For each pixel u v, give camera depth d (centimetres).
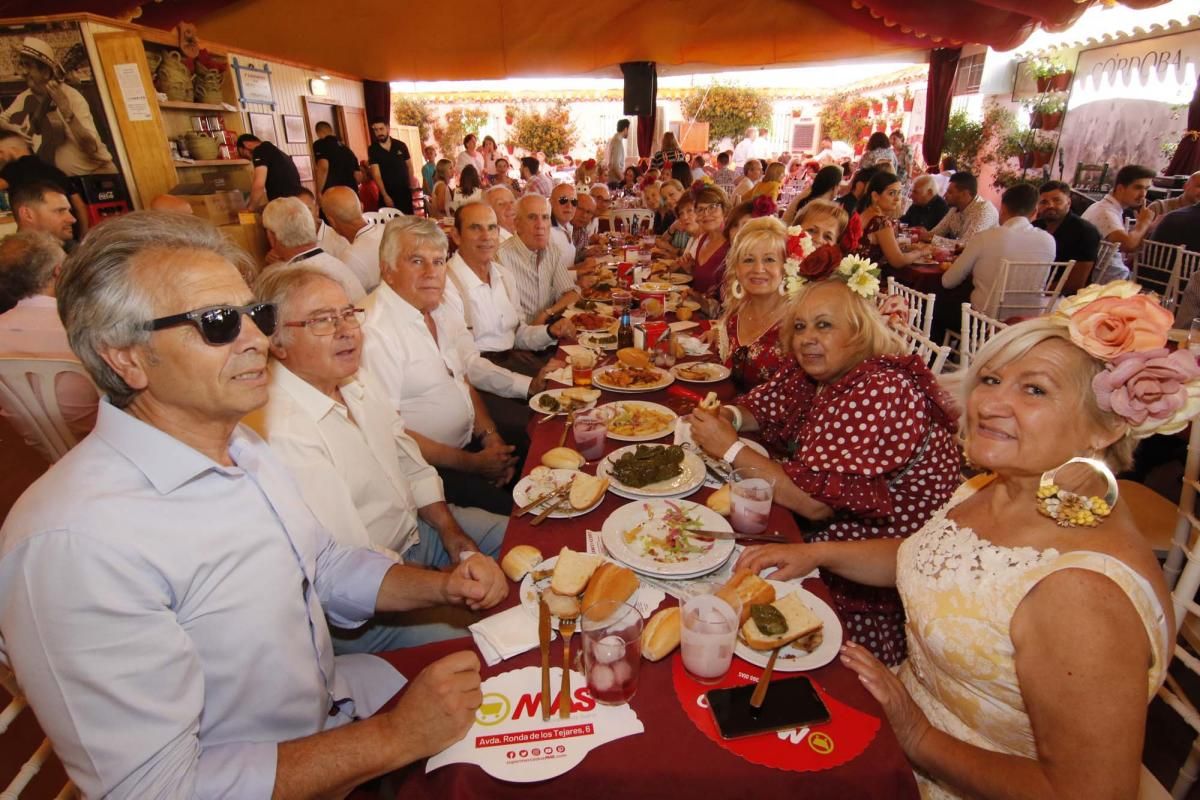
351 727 94
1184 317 385
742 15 758
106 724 85
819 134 1589
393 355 230
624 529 136
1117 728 82
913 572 113
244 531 104
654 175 831
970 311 294
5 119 477
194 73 565
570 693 97
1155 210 577
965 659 99
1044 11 536
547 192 865
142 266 89
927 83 1103
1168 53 661
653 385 230
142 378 95
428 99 1545
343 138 1013
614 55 867
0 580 83
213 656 101
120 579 87
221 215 533
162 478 94
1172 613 89
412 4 699
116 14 507
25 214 322
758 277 238
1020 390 94
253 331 98
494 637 107
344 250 433
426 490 201
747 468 149
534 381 254
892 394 144
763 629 105
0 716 94
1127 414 85
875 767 84
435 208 802
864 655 103
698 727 91
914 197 713
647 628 107
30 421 222
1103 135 753
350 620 139
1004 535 101
